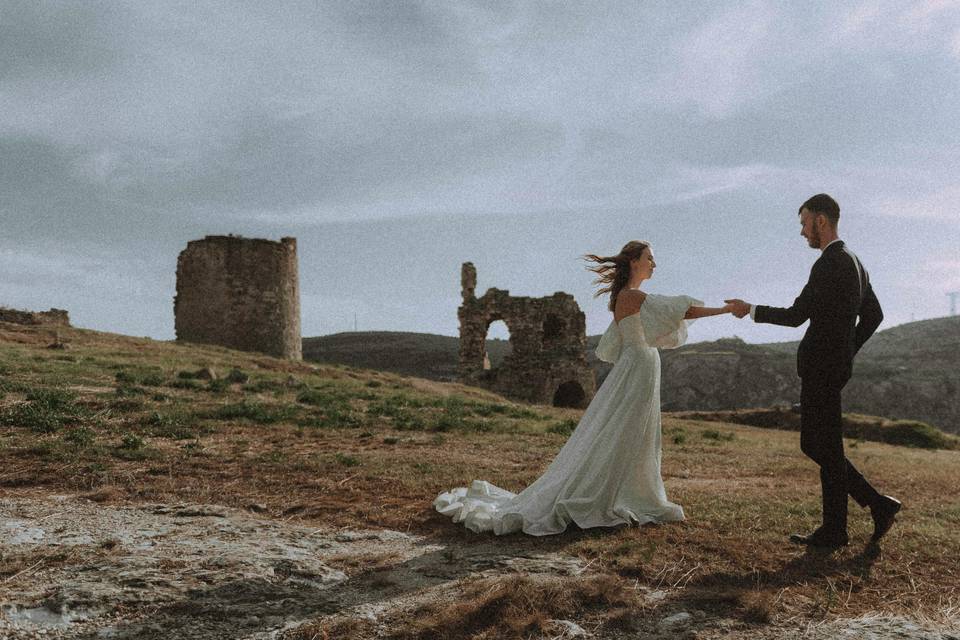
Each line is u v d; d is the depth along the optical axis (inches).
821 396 169.8
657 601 131.0
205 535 169.9
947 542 177.6
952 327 3730.3
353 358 2755.9
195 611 120.0
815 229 175.5
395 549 164.4
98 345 775.1
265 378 633.6
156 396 431.2
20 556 145.0
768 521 195.5
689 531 179.8
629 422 189.0
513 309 1611.7
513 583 130.8
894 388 2709.2
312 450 312.0
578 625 118.4
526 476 266.8
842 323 166.2
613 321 199.3
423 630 113.4
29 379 447.5
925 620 123.9
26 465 243.9
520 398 1576.0
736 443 482.3
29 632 109.0
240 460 272.4
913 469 359.9
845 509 169.9
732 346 3193.9
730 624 119.8
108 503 203.5
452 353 2829.7
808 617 124.1
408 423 425.7
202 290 1074.7
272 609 122.7
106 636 109.6
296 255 1187.9
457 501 205.0
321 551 161.2
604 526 181.8
